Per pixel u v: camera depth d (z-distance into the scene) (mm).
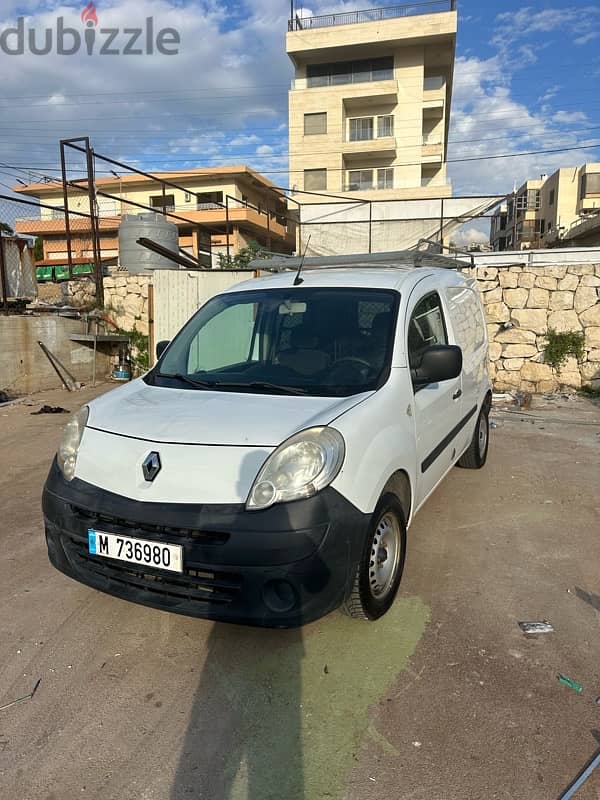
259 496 2436
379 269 4363
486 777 2070
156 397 3254
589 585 3473
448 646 2852
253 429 2684
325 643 2879
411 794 2004
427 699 2475
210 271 11305
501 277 10234
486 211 16047
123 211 41156
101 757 2186
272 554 2369
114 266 16031
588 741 2229
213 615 2475
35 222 39906
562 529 4332
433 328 4070
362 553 2652
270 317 3785
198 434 2697
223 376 3486
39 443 6965
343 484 2559
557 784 2035
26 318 10297
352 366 3307
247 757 2182
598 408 8961
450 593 3377
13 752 2209
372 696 2500
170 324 11531
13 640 2930
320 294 3842
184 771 2119
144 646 2877
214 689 2561
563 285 10000
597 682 2576
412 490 3299
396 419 3090
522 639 2906
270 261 5355
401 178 41844
